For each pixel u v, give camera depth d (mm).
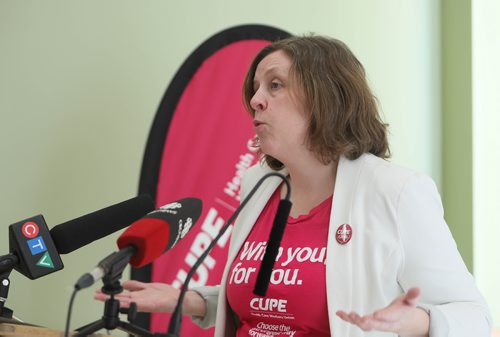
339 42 2799
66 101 4137
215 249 4359
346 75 2689
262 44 4781
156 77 4449
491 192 5723
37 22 4098
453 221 5754
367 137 2703
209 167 4461
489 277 5664
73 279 4066
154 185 4266
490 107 5801
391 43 5621
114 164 4250
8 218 3910
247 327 2625
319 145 2631
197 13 4645
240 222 2934
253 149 4617
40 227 2393
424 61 5785
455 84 5824
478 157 5699
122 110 4309
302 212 2732
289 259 2564
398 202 2469
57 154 4082
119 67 4320
